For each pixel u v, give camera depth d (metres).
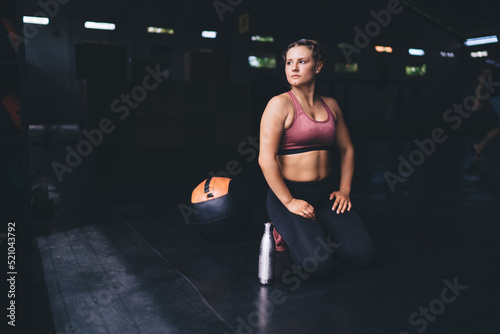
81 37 18.81
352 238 2.25
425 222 3.27
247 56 13.52
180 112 8.74
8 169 2.57
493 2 14.60
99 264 2.33
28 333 1.61
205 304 1.87
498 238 2.87
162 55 20.00
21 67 2.26
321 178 2.30
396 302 1.91
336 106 2.37
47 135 9.04
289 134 2.18
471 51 18.42
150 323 1.69
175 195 4.13
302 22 14.34
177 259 2.42
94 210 3.51
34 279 2.11
